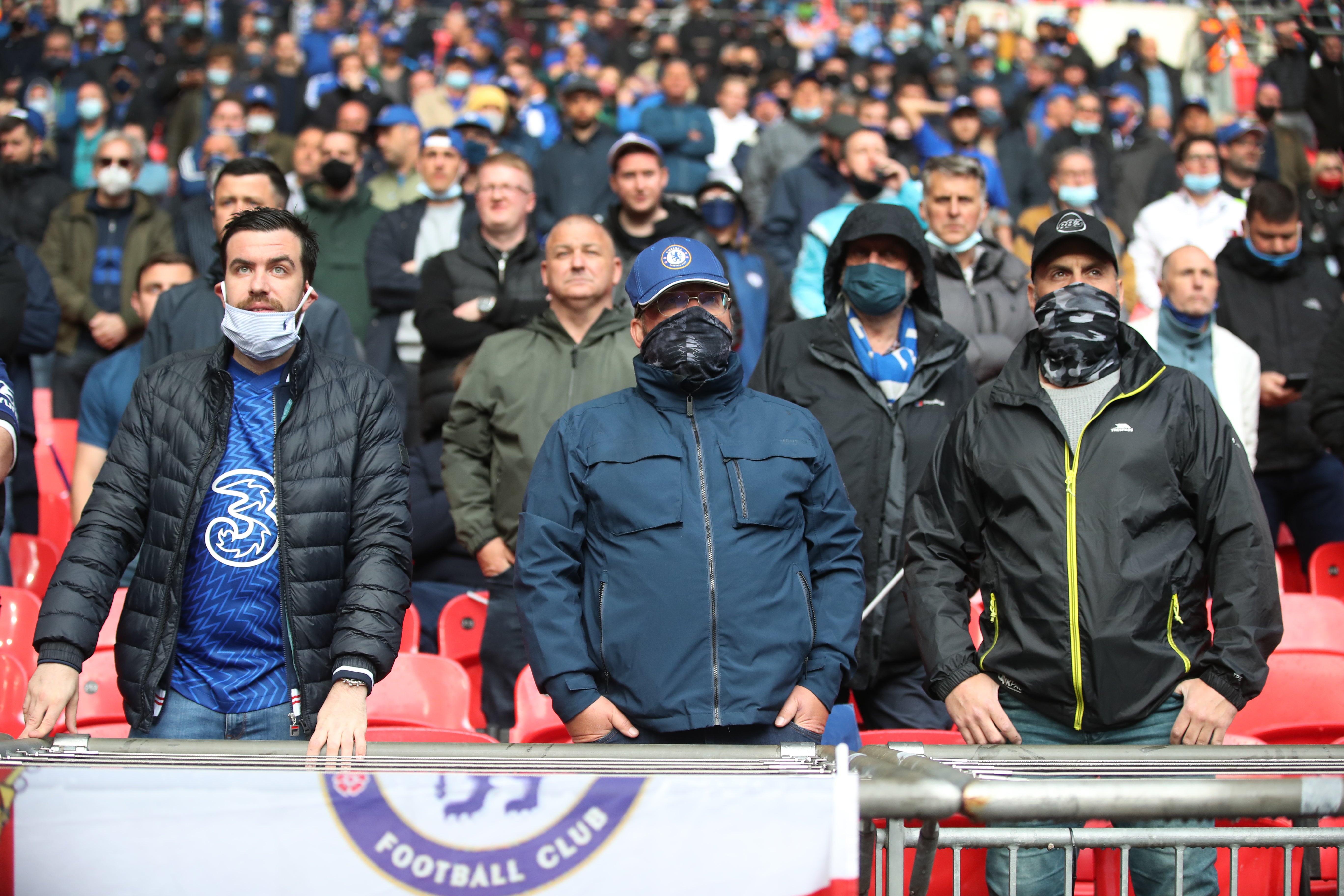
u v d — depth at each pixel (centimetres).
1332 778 201
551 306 438
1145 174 970
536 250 544
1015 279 505
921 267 402
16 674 348
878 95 1124
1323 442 518
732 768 222
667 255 294
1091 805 199
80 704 364
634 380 416
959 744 294
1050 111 1108
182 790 200
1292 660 395
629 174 553
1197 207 699
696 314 290
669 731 271
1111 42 1667
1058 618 284
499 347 426
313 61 1318
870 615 388
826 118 887
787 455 288
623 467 285
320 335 439
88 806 200
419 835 201
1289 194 566
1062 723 288
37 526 519
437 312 526
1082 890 308
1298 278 580
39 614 310
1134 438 288
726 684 271
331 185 681
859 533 302
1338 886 244
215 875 199
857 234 398
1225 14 1109
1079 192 734
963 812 201
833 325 404
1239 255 579
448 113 1153
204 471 277
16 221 798
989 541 302
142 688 269
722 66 1212
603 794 202
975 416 307
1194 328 489
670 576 275
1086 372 295
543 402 416
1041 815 200
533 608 281
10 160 802
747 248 615
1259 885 295
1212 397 295
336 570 280
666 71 874
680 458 285
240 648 278
